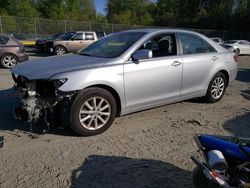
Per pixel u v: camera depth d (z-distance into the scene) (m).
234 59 7.08
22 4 49.47
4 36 12.57
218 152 2.74
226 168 2.67
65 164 3.93
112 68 4.82
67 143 4.52
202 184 2.99
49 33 29.97
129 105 5.14
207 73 6.40
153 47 5.49
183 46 5.95
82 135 4.74
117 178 3.65
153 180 3.64
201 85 6.36
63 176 3.65
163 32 5.72
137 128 5.23
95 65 4.76
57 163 3.94
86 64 4.79
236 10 48.59
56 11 54.19
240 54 23.73
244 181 2.72
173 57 5.68
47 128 5.02
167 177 3.71
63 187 3.44
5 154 4.14
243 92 8.45
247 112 6.38
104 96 4.74
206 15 50.97
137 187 3.49
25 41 23.69
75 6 59.00
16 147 4.35
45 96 4.47
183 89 5.95
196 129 5.28
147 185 3.53
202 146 2.92
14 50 12.50
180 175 3.76
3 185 3.44
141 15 79.06
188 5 57.66
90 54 5.52
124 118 5.69
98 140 4.67
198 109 6.42
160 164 4.02
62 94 4.41
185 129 5.26
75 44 19.64
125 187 3.48
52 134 4.82
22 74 4.60
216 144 2.87
